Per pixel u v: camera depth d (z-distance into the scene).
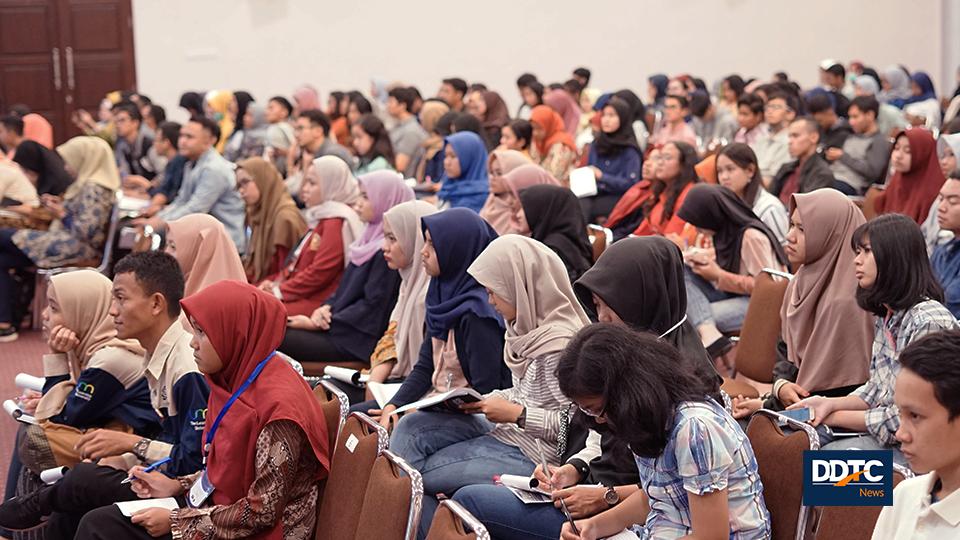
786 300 3.43
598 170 6.92
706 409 2.09
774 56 13.41
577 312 2.99
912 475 2.13
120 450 2.95
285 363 2.65
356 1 13.04
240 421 2.54
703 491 2.05
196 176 6.94
